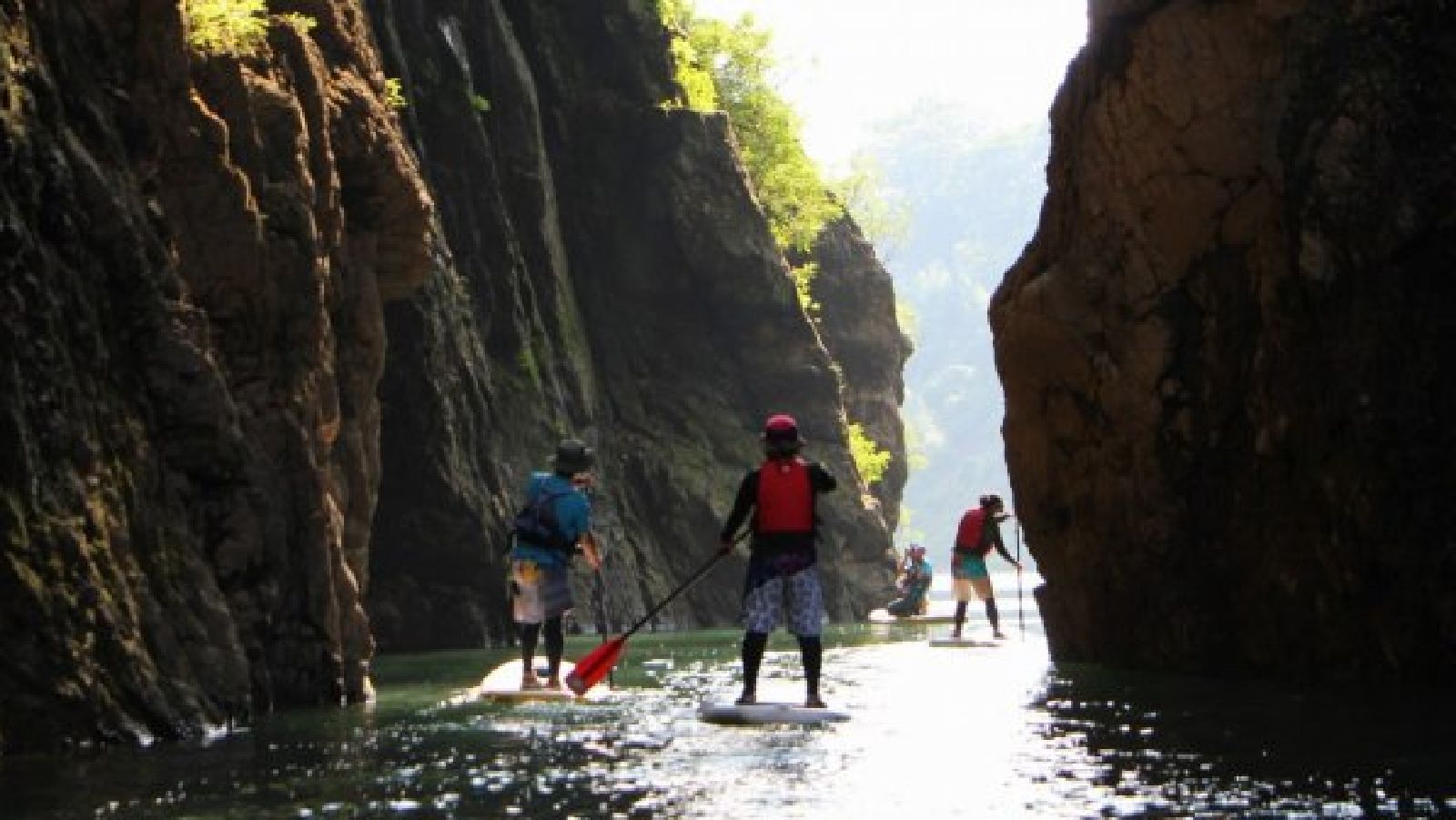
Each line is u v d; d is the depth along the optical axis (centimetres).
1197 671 1434
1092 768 813
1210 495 1424
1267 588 1341
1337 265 1247
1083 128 1534
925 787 750
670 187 3522
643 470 3294
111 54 1152
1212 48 1407
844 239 4509
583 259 3481
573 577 2834
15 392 950
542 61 3506
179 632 1065
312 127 1384
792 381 3594
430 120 2961
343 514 1463
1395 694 1138
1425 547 1175
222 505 1155
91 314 1053
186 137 1203
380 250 1606
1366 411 1204
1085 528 1570
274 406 1247
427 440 2545
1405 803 693
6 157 985
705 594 3231
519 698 1234
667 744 926
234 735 1008
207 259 1214
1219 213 1422
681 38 4038
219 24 1299
